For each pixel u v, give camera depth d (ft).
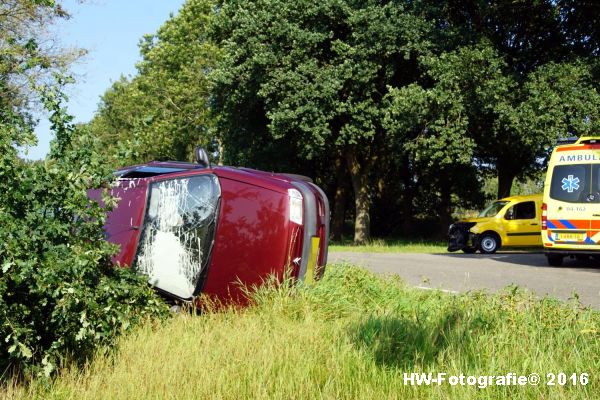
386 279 33.71
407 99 93.40
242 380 16.47
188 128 143.02
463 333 19.74
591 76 88.89
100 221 19.02
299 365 17.29
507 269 52.01
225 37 113.09
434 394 15.69
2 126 18.33
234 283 25.35
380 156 122.72
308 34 100.89
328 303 24.89
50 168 18.10
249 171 27.48
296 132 104.32
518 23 99.91
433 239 136.36
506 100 89.92
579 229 54.85
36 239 17.15
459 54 92.63
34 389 16.74
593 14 97.60
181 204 25.95
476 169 120.26
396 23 98.73
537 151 90.27
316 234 26.91
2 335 17.07
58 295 17.30
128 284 21.06
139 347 19.47
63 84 19.15
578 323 20.75
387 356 18.44
